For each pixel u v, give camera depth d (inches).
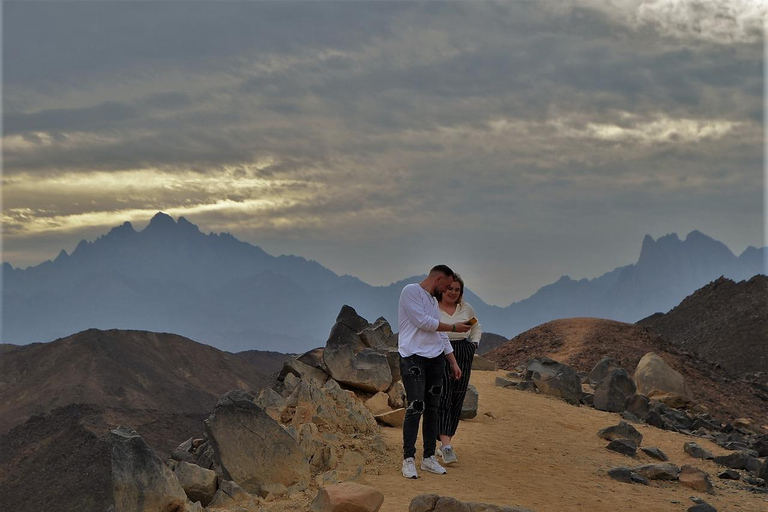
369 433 381.1
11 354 4997.5
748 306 2154.3
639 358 1081.4
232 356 5708.7
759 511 336.8
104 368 4820.4
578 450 419.8
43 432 2945.4
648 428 568.7
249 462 286.4
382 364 452.4
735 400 982.4
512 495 297.1
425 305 323.9
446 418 340.2
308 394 378.6
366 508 246.1
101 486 2440.9
